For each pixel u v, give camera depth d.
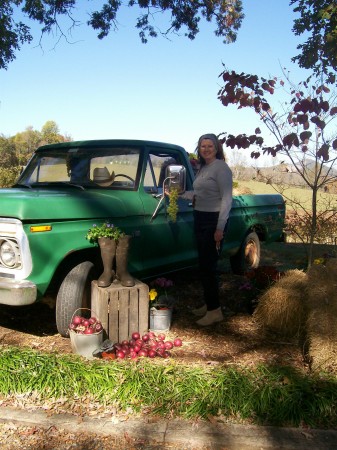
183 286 6.43
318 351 3.69
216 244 4.66
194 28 13.91
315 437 2.88
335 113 4.79
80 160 5.36
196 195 4.75
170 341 4.29
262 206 7.48
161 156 5.58
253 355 4.13
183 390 3.25
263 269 5.40
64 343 4.35
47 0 12.74
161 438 2.88
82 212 4.34
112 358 3.87
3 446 2.81
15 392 3.27
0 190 4.67
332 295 3.90
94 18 13.42
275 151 5.00
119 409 3.15
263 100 4.89
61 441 2.86
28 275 3.99
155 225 5.20
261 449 2.79
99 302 4.19
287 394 3.15
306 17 5.80
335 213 6.79
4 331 4.67
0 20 13.88
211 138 4.64
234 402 3.13
